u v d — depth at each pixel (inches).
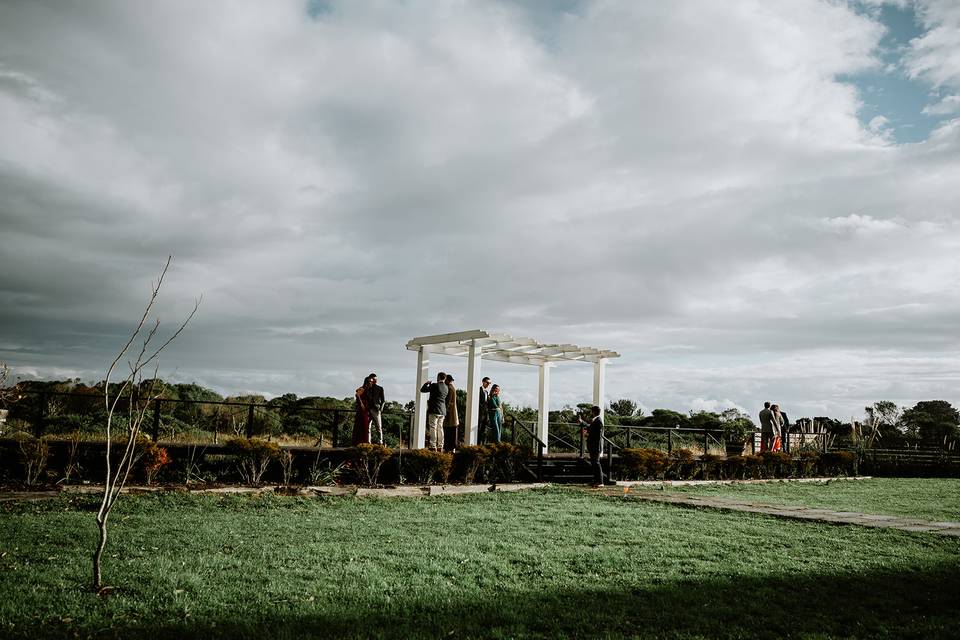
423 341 725.3
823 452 923.4
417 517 372.2
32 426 610.9
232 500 405.1
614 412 1405.0
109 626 167.3
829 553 294.7
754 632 179.6
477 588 216.7
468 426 674.8
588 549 287.3
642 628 180.1
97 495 387.9
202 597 194.4
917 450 1035.9
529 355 796.6
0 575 209.3
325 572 229.3
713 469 749.3
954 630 185.0
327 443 778.8
